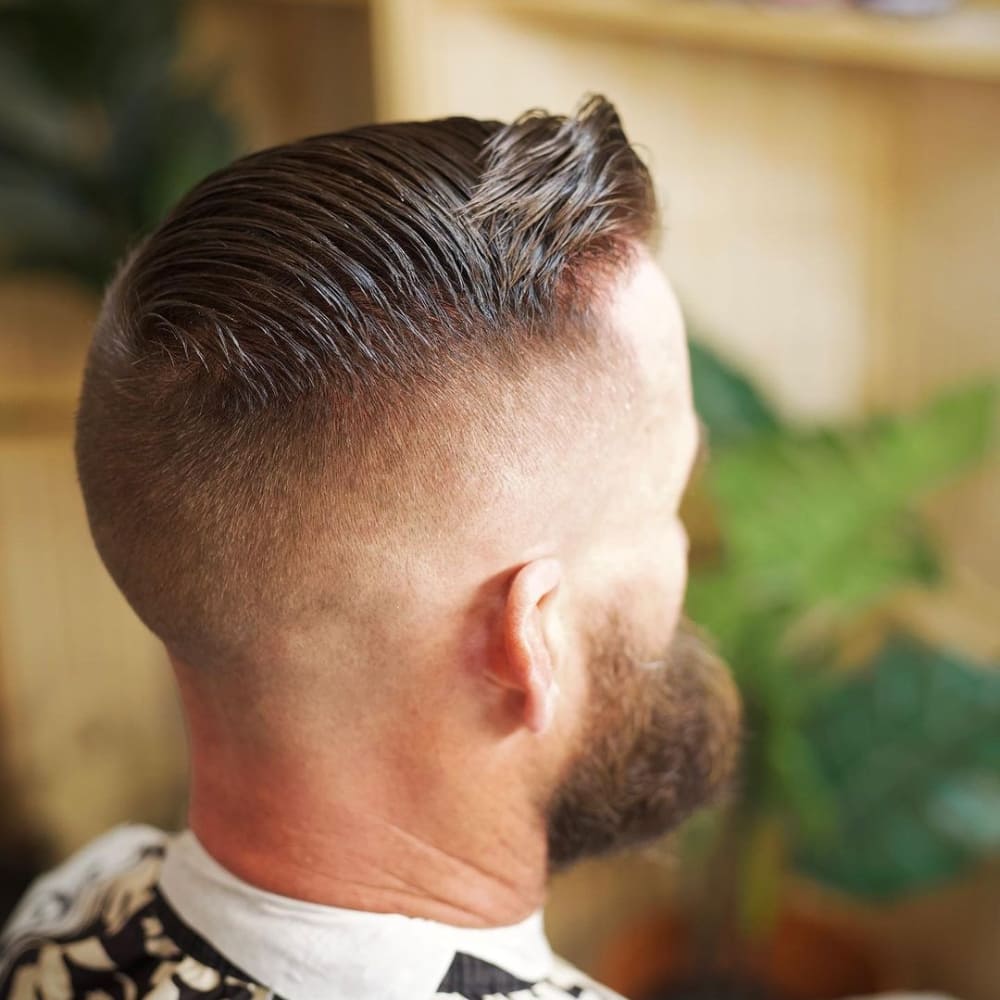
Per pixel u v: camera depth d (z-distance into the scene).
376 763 0.49
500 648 0.47
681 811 0.62
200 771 0.53
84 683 1.88
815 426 1.36
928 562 1.31
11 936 0.66
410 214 0.44
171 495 0.45
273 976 0.50
